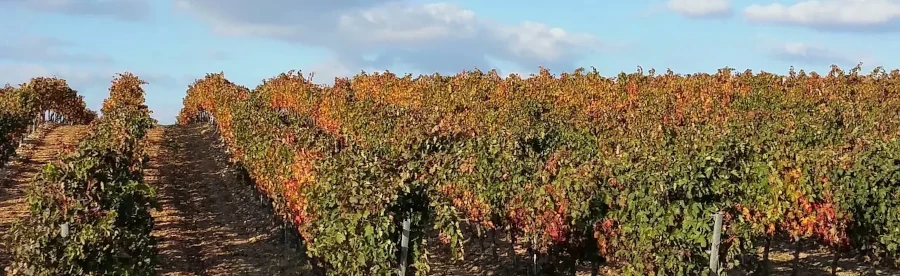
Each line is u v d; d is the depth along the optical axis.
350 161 10.69
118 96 47.09
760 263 11.39
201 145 36.06
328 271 10.09
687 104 23.06
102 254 9.11
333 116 27.69
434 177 13.64
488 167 12.56
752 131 16.52
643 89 26.34
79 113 53.56
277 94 40.78
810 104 22.39
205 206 19.44
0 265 12.17
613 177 9.54
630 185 9.23
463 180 12.97
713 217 8.52
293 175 13.23
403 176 9.96
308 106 33.56
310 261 12.32
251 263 13.39
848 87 25.69
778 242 14.60
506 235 14.02
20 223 9.53
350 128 23.05
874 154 11.15
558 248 10.39
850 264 12.91
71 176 10.40
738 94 23.89
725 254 8.65
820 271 12.48
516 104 24.23
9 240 12.26
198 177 25.22
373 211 9.16
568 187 9.95
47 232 9.01
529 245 11.27
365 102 25.28
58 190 9.73
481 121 22.53
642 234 8.67
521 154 13.45
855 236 10.66
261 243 14.98
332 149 14.77
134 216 11.65
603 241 9.57
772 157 11.70
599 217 9.64
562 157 11.59
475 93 27.78
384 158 13.14
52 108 46.84
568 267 10.62
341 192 9.62
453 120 22.62
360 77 39.59
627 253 9.03
